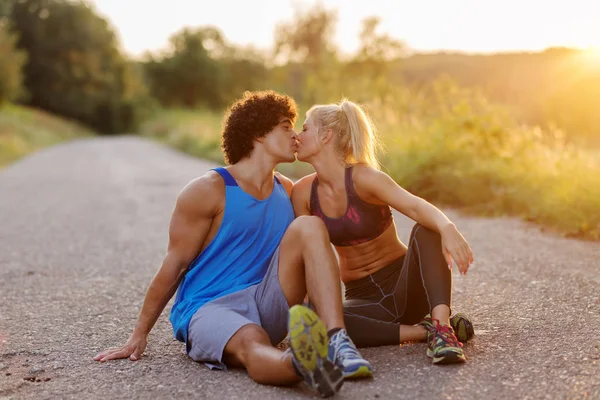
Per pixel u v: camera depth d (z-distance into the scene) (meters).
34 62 120.00
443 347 4.25
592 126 26.12
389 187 4.46
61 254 9.76
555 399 3.66
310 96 29.95
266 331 4.39
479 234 10.31
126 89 135.88
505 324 5.27
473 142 15.30
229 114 4.56
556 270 7.41
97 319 6.03
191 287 4.59
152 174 25.09
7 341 5.33
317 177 4.72
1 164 33.22
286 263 4.25
